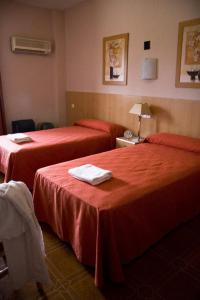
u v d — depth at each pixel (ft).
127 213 5.65
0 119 14.46
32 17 14.85
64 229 6.64
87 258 5.92
